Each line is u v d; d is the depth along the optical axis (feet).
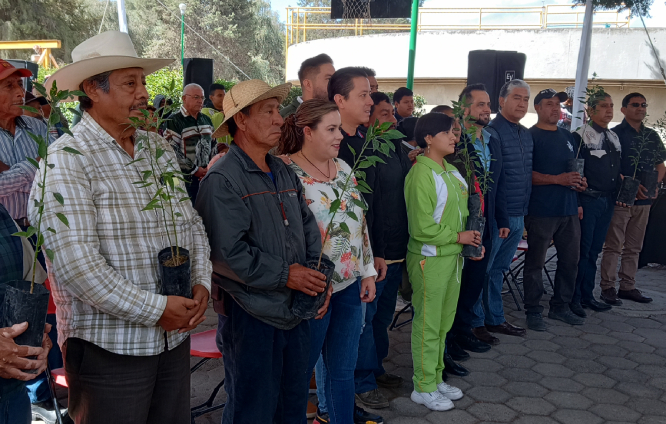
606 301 18.28
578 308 17.10
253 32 120.67
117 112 6.51
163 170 6.93
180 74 36.01
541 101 15.87
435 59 55.72
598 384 12.54
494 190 13.67
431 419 10.89
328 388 9.22
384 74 57.47
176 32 111.14
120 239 6.21
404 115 17.85
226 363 7.94
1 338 5.17
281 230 7.68
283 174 8.09
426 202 10.66
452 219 11.05
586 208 16.99
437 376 11.82
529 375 12.94
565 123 30.27
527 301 16.16
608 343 14.94
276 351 7.68
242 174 7.51
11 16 89.76
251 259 7.19
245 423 7.54
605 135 17.30
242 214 7.30
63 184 5.89
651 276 21.98
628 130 17.95
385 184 10.91
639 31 49.98
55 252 5.81
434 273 10.91
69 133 5.75
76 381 6.28
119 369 6.24
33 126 10.98
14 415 6.33
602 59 51.60
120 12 28.37
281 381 8.01
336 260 8.68
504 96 15.07
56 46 52.90
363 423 10.55
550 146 15.71
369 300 9.52
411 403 11.51
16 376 5.31
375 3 24.29
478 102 13.55
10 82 9.92
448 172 11.26
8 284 5.67
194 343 9.85
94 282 5.81
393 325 15.78
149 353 6.33
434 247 10.84
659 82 52.06
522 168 15.03
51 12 93.66
